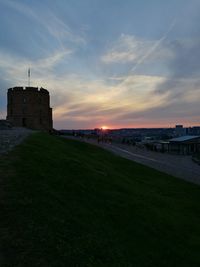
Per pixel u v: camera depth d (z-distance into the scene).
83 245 8.05
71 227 8.80
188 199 21.48
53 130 101.88
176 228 12.81
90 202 11.99
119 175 24.36
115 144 89.75
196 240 11.98
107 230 9.82
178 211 16.53
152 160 53.69
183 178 34.09
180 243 11.28
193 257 10.29
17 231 7.61
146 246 10.02
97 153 47.16
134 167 37.09
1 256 6.49
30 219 8.38
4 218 8.13
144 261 8.82
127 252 8.84
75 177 15.24
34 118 93.88
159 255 9.67
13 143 21.59
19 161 14.30
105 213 11.44
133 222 11.65
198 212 17.56
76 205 10.87
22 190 10.36
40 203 9.64
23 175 12.08
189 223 14.19
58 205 10.09
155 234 11.35
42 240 7.48
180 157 65.19
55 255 7.08
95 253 7.93
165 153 75.62
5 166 13.02
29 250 6.95
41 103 96.25
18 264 6.33
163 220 13.28
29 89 93.56
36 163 14.97
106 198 13.63
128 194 16.45
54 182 12.58
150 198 17.66
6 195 9.62
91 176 17.23
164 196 20.84
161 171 38.50
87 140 88.81
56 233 8.07
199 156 64.94
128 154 61.97
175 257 9.91
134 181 24.50
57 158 19.39
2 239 7.12
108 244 8.73
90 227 9.39
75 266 6.98
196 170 42.56
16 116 92.81
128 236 10.19
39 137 35.00
